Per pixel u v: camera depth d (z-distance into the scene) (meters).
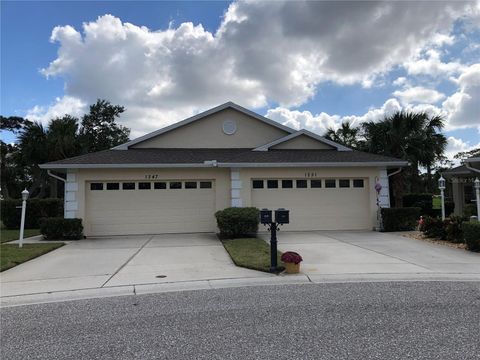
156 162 15.00
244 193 15.12
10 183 41.19
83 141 30.27
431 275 7.83
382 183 15.60
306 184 15.53
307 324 5.00
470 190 20.55
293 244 11.85
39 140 26.64
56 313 5.71
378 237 13.32
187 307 5.89
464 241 11.47
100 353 4.21
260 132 19.34
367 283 7.26
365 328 4.80
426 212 21.89
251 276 7.91
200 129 19.08
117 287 7.18
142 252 10.91
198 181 15.33
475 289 6.72
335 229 15.49
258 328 4.89
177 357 4.07
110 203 14.86
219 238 13.59
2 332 4.93
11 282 7.61
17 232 16.88
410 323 4.95
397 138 20.77
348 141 30.66
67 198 14.54
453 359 3.88
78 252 11.02
